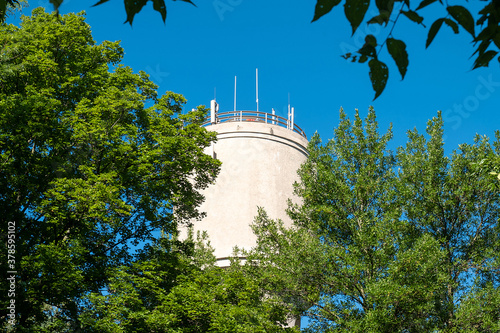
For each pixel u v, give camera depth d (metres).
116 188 17.72
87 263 18.92
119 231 20.17
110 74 21.50
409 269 19.14
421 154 23.20
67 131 18.72
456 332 19.45
